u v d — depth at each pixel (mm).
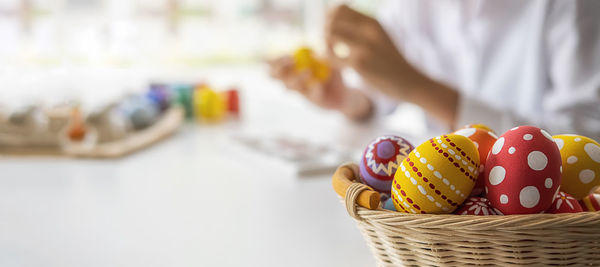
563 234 506
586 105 1011
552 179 536
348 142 1234
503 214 549
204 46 2906
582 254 519
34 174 978
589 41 1016
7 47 2609
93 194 870
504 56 1195
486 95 1212
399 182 557
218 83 2486
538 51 1095
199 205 816
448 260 538
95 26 2734
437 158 545
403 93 1066
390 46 1057
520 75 1161
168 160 1081
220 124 1517
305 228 734
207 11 2891
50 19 2654
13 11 2602
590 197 598
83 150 1103
